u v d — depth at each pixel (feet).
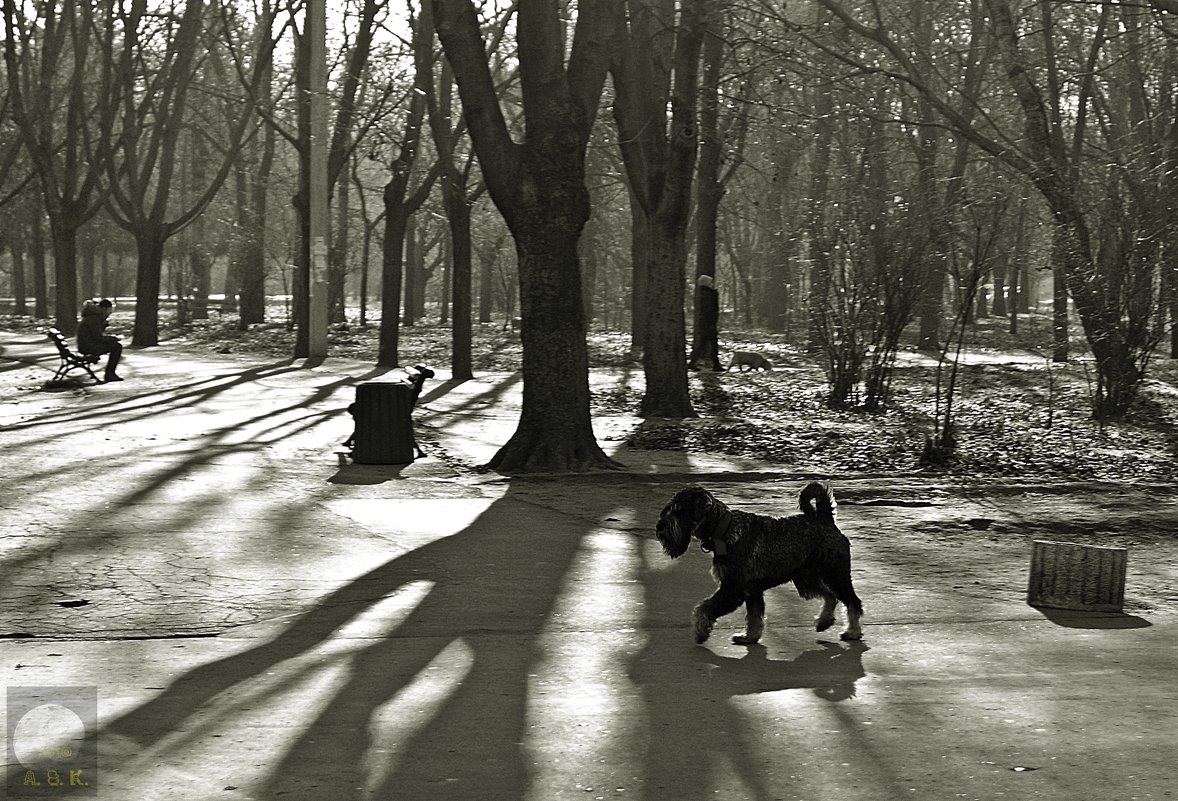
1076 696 20.62
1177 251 73.92
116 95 134.00
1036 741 17.95
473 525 37.88
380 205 280.72
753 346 155.33
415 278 224.33
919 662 23.21
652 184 73.05
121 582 29.17
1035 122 81.87
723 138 88.89
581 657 23.38
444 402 80.48
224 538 34.63
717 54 82.28
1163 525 39.99
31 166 191.72
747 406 81.41
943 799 15.47
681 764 16.81
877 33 86.94
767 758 17.10
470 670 22.25
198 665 22.45
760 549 24.40
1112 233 74.74
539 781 16.08
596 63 49.78
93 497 40.29
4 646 23.84
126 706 19.58
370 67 120.98
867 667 22.79
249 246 177.99
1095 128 143.54
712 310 112.06
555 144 49.39
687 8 69.05
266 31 126.11
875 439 62.49
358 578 30.35
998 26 87.86
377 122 112.16
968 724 18.83
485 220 211.20
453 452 55.26
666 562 32.96
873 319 80.69
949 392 56.08
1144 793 15.70
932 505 43.32
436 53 95.81
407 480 46.85
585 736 18.12
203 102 188.96
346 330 166.40
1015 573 32.63
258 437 58.18
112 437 56.44
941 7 131.64
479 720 18.95
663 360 73.92
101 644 24.07
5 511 37.45
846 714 19.38
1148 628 26.53
